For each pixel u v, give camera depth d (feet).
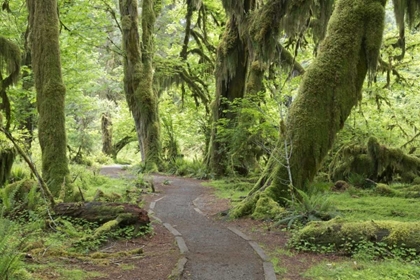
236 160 61.67
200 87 88.63
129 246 22.95
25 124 71.82
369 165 47.65
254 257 20.56
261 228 27.17
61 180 33.50
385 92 63.41
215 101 66.74
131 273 17.85
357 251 19.93
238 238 24.79
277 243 23.25
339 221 22.66
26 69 58.85
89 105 88.07
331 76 31.91
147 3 82.23
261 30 41.55
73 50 66.80
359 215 28.58
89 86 88.28
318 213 27.02
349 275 16.65
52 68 35.53
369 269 17.11
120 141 120.37
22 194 30.42
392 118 70.59
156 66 83.66
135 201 38.58
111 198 34.96
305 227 22.71
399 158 46.75
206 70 87.76
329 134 31.91
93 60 85.10
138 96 76.79
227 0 54.44
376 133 64.64
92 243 22.17
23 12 58.90
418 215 28.22
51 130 34.73
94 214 26.30
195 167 70.13
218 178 63.31
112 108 122.93
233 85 65.05
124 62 79.30
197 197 44.11
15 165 48.47
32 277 15.99
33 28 36.40
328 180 50.31
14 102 62.59
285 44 66.69
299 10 40.14
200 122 87.86
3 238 16.05
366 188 46.19
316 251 20.84
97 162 105.29
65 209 26.73
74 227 25.13
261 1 57.00
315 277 17.01
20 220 25.90
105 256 20.47
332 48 32.37
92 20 69.00
